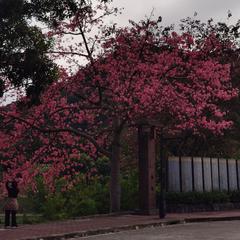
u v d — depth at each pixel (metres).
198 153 30.66
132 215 21.06
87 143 24.48
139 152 21.70
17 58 15.09
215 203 24.70
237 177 27.97
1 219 20.70
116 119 22.59
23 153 23.39
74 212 22.00
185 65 21.80
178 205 23.09
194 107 22.62
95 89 23.11
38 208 24.61
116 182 22.19
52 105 22.75
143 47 21.52
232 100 28.23
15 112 22.31
